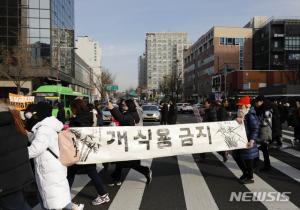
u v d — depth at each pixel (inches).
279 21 3747.5
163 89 4845.0
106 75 4175.7
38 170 212.4
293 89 2412.6
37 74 1948.8
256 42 4062.5
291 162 474.3
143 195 313.6
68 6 2723.9
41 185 212.5
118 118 331.0
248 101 355.3
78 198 307.3
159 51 6446.9
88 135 297.9
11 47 1830.7
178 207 278.2
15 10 2062.0
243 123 351.9
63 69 2461.9
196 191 325.7
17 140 173.9
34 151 201.9
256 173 403.5
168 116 663.8
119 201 296.2
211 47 4205.2
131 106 363.9
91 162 294.8
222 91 3666.3
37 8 2089.1
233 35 4119.1
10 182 168.6
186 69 5728.3
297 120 609.9
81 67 3617.1
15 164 171.0
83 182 362.3
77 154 223.3
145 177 383.2
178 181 366.9
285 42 3747.5
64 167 218.2
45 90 1256.2
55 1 2212.1
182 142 340.2
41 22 2097.7
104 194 289.7
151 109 1459.2
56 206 210.4
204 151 345.7
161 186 345.4
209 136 347.6
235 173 404.5
